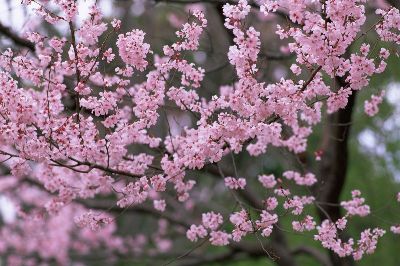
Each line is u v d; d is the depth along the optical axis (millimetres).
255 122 2879
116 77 3066
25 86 3168
